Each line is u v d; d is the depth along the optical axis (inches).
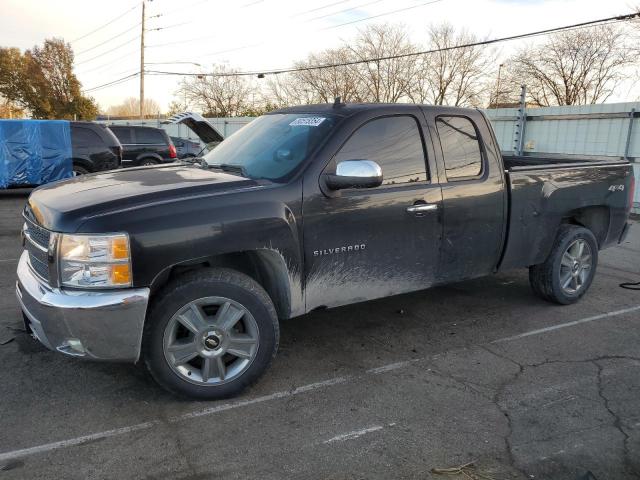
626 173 218.1
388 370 150.9
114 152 527.5
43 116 2252.7
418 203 155.1
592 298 219.6
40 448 111.7
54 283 117.6
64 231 115.1
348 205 142.7
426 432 120.5
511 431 121.4
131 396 133.6
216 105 2086.6
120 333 117.3
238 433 118.8
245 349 133.5
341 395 136.5
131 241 115.2
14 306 196.7
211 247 123.3
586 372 151.6
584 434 120.7
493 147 175.2
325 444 115.3
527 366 154.9
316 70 1756.9
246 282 130.7
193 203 123.0
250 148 159.6
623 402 135.1
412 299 212.4
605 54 1502.2
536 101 1632.6
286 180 136.7
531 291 225.3
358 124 148.0
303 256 137.6
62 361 151.6
